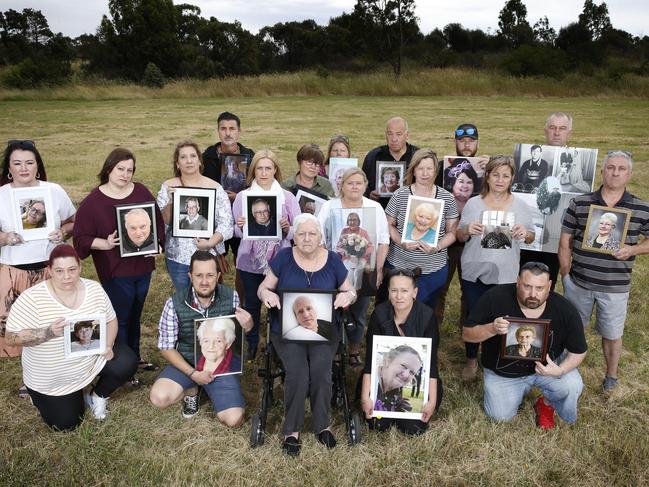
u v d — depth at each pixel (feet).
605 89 115.85
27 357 12.72
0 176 14.80
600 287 14.03
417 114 82.79
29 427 13.33
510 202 14.90
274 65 222.48
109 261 14.53
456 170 17.42
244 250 16.12
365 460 12.28
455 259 18.10
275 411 14.21
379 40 191.01
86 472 11.87
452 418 13.69
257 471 11.97
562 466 12.17
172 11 177.17
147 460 12.21
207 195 15.40
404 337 13.12
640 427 13.47
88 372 13.05
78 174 41.39
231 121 19.10
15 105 102.06
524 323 12.75
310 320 12.95
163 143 56.59
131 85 134.31
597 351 17.10
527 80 123.44
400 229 16.03
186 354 13.79
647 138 58.65
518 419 13.76
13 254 14.24
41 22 241.76
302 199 17.30
